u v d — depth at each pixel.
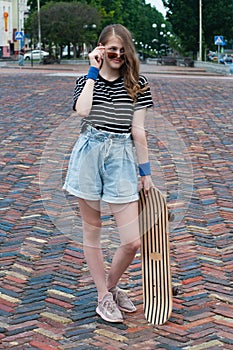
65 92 18.84
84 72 33.66
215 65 40.91
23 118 13.46
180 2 63.16
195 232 6.36
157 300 4.47
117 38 4.11
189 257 5.68
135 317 4.50
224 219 6.82
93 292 4.91
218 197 7.64
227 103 16.50
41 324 4.38
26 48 74.44
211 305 4.69
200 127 12.51
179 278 5.20
